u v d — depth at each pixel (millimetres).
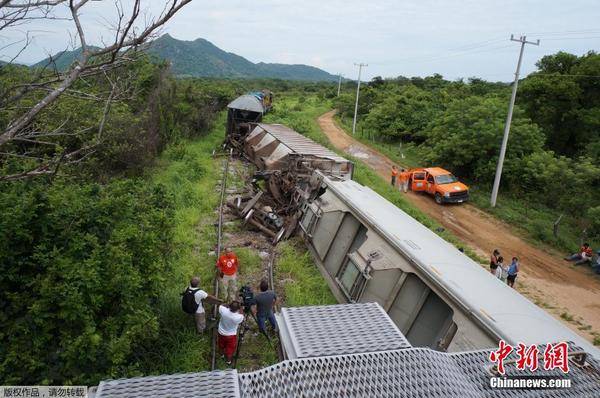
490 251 16938
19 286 6125
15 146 9195
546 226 19094
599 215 17109
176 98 28188
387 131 39719
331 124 49031
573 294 13484
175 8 3371
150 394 2830
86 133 12945
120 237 6820
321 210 12500
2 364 5105
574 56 31750
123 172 17000
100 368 5672
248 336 8695
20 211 6105
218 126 36062
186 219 14344
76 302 5641
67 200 7070
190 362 7297
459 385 3125
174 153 22641
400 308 8125
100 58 3965
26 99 8539
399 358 3338
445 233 17938
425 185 23719
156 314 7926
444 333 7227
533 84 30641
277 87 110750
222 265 9500
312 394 2889
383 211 10930
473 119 25828
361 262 9219
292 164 15953
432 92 48656
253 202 14461
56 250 6066
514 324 5988
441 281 7156
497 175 21922
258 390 2918
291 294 10172
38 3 3357
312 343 3619
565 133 31609
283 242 13242
